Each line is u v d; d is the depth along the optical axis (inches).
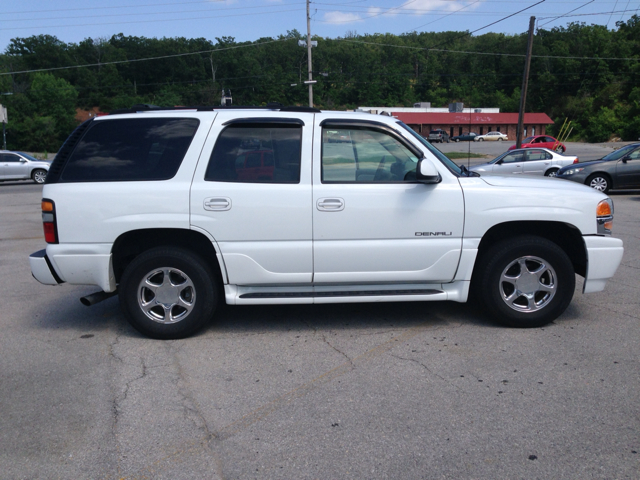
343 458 110.0
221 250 173.6
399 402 133.6
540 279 182.7
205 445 116.3
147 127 177.5
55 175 175.3
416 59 4030.5
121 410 132.5
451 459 108.8
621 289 232.7
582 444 113.2
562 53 3673.7
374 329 188.4
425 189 175.2
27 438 120.4
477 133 2837.1
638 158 588.4
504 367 153.1
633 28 3636.8
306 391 140.9
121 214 171.8
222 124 175.5
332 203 172.7
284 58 4156.0
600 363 154.4
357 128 176.9
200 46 4188.0
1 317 210.2
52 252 173.6
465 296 182.2
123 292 176.6
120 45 4628.4
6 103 3129.9
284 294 179.2
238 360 162.7
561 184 185.6
